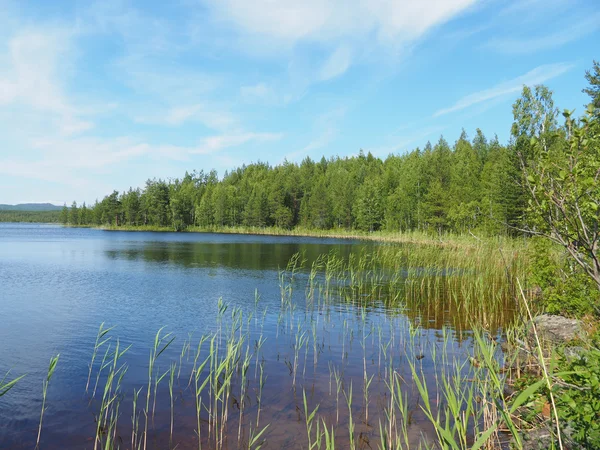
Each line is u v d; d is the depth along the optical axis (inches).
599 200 192.7
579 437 164.1
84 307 705.6
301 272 1191.6
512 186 1568.7
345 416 303.7
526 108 1307.8
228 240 2962.6
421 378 378.9
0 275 1093.8
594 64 1183.6
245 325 586.9
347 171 5620.1
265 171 7007.9
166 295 822.5
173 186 5925.2
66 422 296.7
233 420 299.6
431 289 883.4
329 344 493.0
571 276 482.6
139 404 329.4
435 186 2728.8
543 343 388.8
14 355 453.1
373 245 2310.5
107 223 5620.1
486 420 282.4
